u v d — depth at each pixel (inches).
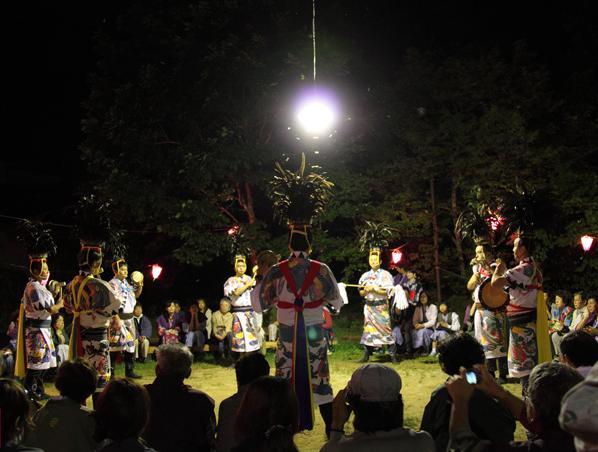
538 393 104.0
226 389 358.0
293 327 241.0
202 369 425.4
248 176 532.7
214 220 520.1
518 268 257.6
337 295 247.4
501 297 264.8
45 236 317.1
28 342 313.6
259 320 409.7
